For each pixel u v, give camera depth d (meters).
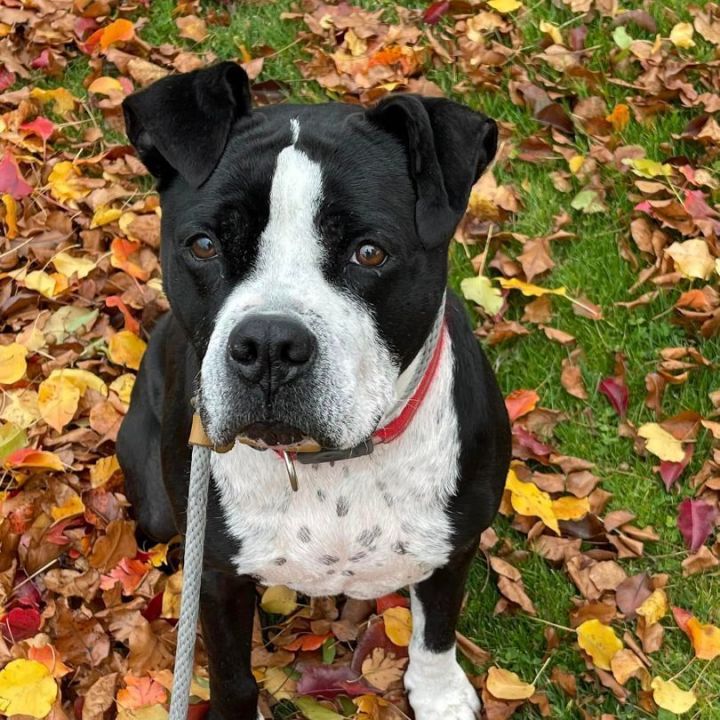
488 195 1.21
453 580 0.78
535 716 0.86
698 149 1.27
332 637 0.90
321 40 1.41
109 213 1.18
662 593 0.91
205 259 0.63
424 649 0.83
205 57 1.39
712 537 0.97
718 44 1.36
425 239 0.62
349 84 1.34
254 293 0.60
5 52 1.38
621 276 1.14
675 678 0.87
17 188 1.21
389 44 1.40
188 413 0.72
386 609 0.90
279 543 0.71
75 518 0.95
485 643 0.90
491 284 1.14
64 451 1.00
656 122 1.29
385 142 0.63
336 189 0.60
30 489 0.97
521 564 0.94
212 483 0.71
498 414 0.76
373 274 0.62
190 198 0.64
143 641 0.86
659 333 1.10
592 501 0.98
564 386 1.05
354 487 0.70
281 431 0.60
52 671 0.84
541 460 1.00
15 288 1.14
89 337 1.09
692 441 1.00
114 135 1.31
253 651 0.88
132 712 0.82
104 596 0.89
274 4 1.46
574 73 1.34
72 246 1.16
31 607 0.89
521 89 1.31
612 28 1.39
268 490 0.69
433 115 0.64
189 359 0.74
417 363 0.67
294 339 0.57
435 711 0.84
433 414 0.69
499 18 1.42
